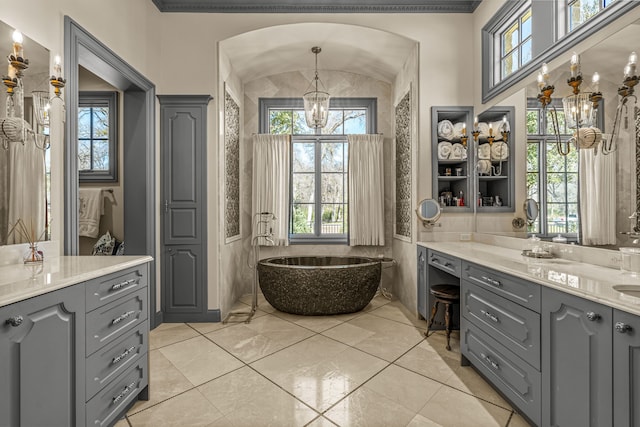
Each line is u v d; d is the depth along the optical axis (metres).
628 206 1.83
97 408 1.65
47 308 1.36
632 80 1.81
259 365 2.57
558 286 1.54
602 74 2.02
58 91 1.91
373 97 4.79
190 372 2.46
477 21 3.57
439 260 3.04
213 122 3.59
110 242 3.79
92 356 1.61
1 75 1.76
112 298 1.76
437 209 3.55
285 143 4.66
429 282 3.31
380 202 4.64
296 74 4.78
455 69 3.64
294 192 4.88
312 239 4.80
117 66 2.82
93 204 3.84
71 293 1.47
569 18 2.50
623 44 1.89
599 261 2.04
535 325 1.73
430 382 2.32
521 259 2.33
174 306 3.56
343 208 4.88
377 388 2.24
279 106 4.79
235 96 4.34
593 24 2.11
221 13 3.64
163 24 3.61
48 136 2.07
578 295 1.43
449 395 2.15
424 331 3.28
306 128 4.88
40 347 1.33
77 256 2.13
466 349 2.51
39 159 2.00
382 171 4.67
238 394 2.17
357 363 2.60
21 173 1.87
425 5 3.62
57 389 1.41
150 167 3.37
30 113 1.95
